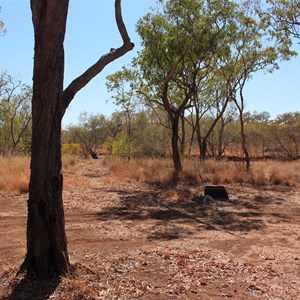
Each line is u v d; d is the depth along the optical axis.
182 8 14.39
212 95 24.55
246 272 5.07
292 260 5.74
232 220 8.88
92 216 8.88
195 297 4.20
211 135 36.88
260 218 9.16
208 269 5.08
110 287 4.32
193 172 15.49
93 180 14.85
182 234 7.40
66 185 12.71
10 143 30.58
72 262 4.91
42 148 4.30
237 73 18.19
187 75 16.09
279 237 7.30
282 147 37.41
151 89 16.86
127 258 5.43
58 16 4.19
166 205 10.52
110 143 37.31
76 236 7.02
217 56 16.88
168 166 17.39
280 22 15.58
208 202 11.02
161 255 5.65
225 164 17.66
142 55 15.62
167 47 14.49
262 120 43.69
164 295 4.20
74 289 4.16
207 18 14.49
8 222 7.95
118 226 7.92
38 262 4.37
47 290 4.13
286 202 11.35
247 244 6.74
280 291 4.46
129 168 16.83
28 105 30.91
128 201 10.79
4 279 4.46
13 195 10.73
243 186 13.99
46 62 4.21
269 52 16.89
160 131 28.06
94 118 45.78
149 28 14.64
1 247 6.17
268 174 15.95
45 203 4.35
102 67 4.66
